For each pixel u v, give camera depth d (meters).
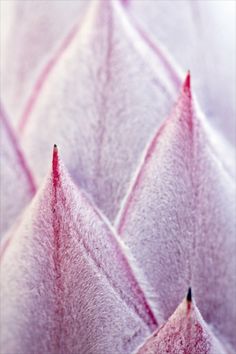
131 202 0.12
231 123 0.14
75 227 0.12
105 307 0.12
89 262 0.12
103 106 0.13
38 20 0.14
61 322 0.12
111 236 0.12
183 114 0.12
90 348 0.12
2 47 0.14
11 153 0.13
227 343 0.13
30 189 0.13
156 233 0.12
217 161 0.13
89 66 0.13
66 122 0.13
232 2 0.14
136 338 0.12
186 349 0.12
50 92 0.13
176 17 0.14
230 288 0.13
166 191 0.12
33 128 0.13
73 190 0.12
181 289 0.13
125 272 0.12
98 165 0.13
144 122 0.13
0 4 0.14
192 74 0.14
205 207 0.13
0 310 0.13
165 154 0.12
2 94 0.14
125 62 0.13
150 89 0.13
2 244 0.13
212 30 0.14
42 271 0.12
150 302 0.12
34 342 0.12
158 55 0.13
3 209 0.13
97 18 0.13
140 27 0.13
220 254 0.13
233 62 0.14
